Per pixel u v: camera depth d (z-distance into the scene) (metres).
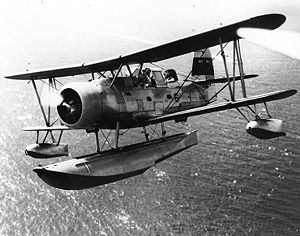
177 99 18.58
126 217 48.38
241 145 61.09
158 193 52.84
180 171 56.75
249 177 53.34
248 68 89.44
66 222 48.09
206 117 70.50
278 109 69.81
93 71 16.75
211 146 61.06
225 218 45.66
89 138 64.62
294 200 47.78
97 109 14.09
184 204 48.97
